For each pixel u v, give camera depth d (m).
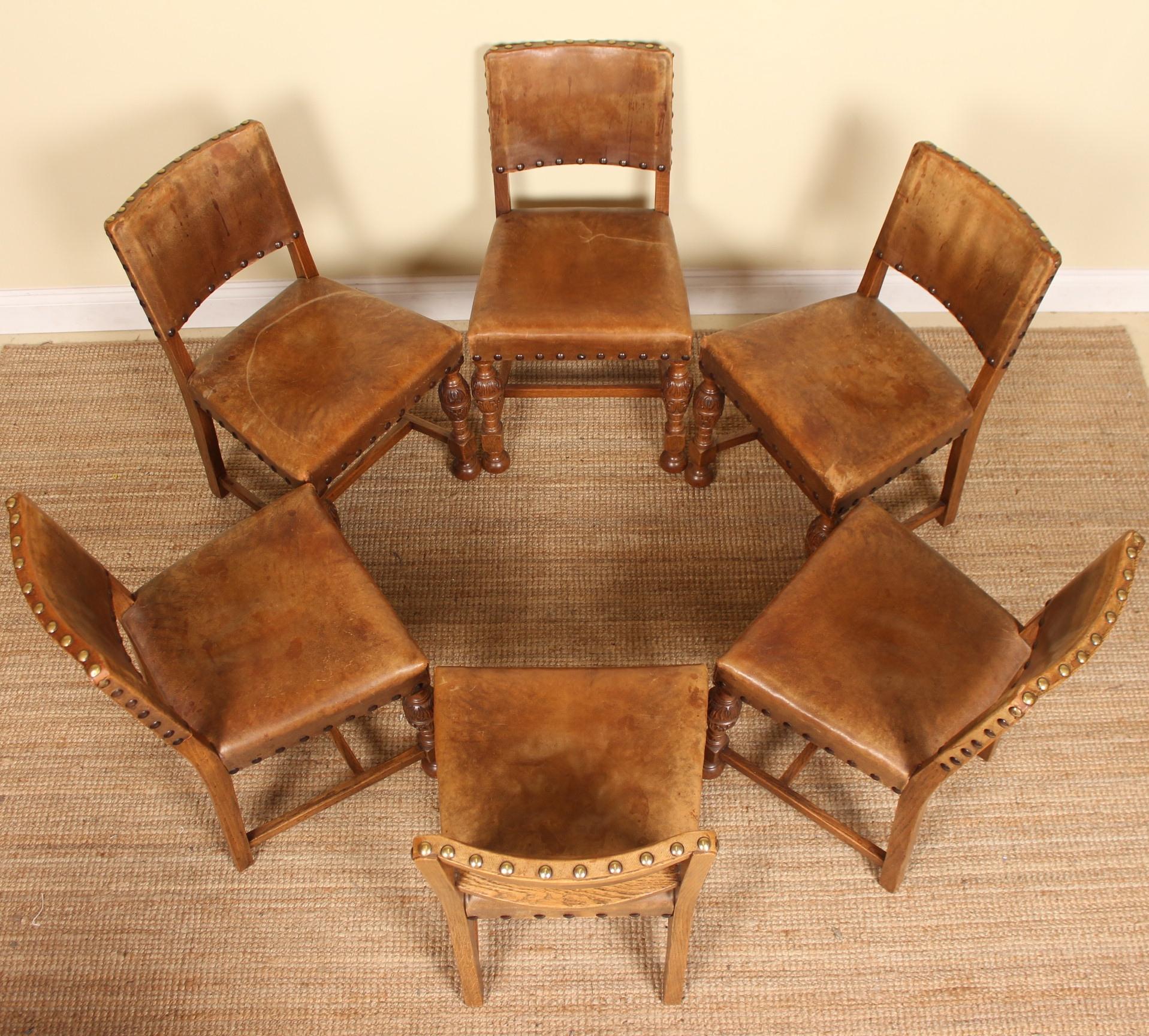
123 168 2.51
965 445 2.24
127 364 2.82
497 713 1.73
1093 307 2.88
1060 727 2.17
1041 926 1.95
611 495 2.54
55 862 2.04
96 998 1.90
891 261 2.19
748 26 2.25
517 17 2.25
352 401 2.12
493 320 2.21
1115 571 1.49
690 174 2.55
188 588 1.88
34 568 1.49
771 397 2.12
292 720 1.76
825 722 1.73
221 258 2.17
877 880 2.00
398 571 2.42
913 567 1.88
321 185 2.56
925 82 2.36
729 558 2.43
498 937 1.95
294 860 2.04
